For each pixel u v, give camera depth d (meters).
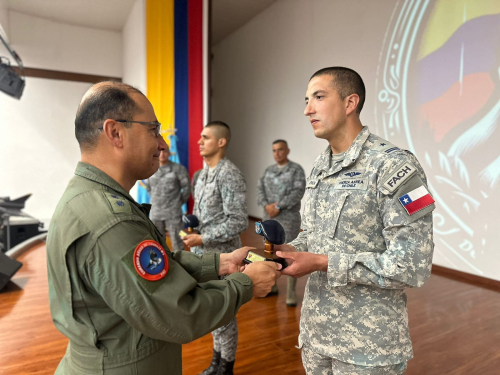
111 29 6.35
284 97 5.98
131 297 0.62
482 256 3.26
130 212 0.69
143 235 0.68
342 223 0.98
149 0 4.64
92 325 0.68
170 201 3.72
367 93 4.37
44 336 2.23
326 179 1.08
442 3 3.49
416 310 2.67
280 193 3.26
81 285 0.66
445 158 3.52
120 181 0.77
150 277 0.64
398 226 0.87
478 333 2.31
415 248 0.84
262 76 6.54
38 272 3.50
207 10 4.85
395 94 4.00
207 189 1.90
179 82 4.82
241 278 0.79
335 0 4.82
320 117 1.03
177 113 4.82
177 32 4.78
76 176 0.75
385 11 4.10
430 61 3.62
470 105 3.28
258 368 1.95
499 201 3.11
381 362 0.93
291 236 3.19
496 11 3.06
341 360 0.97
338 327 0.98
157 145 0.81
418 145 3.77
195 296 0.69
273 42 6.19
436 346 2.15
